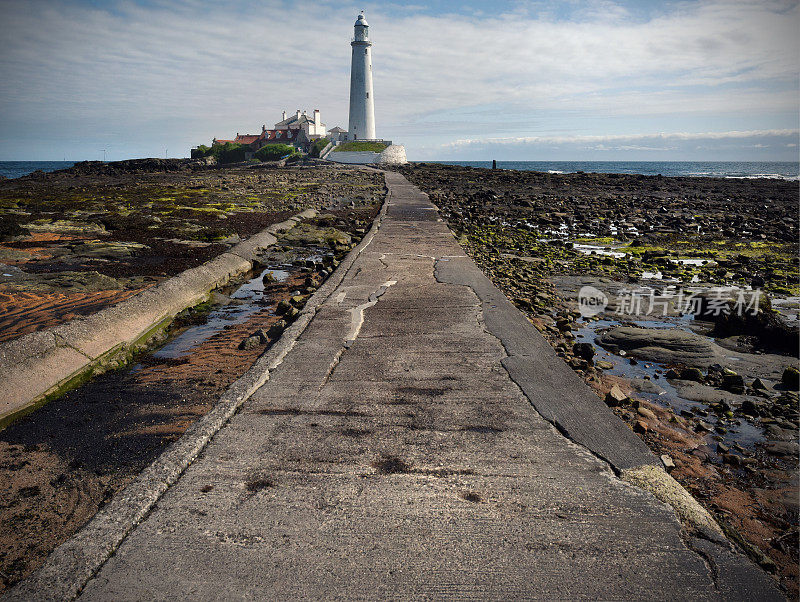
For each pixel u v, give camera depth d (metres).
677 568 1.92
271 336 5.58
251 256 9.95
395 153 70.69
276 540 2.03
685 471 3.11
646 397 4.18
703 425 3.66
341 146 70.44
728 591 1.82
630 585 1.83
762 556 2.23
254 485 2.39
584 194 26.36
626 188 29.97
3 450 3.38
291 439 2.79
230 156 78.94
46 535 2.58
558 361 3.93
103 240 11.11
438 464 2.56
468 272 7.18
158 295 6.38
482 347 4.23
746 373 4.73
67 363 4.49
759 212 19.64
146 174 43.94
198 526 2.11
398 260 8.05
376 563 1.92
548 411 3.12
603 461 2.60
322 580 1.83
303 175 38.22
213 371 4.69
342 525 2.12
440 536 2.06
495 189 27.91
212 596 1.76
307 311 5.34
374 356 4.05
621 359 5.08
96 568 1.89
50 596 1.77
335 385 3.50
